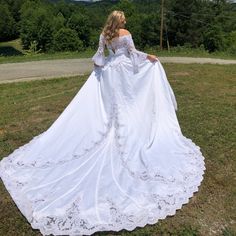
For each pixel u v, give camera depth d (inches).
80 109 234.5
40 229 169.5
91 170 205.6
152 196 188.1
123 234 167.0
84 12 2716.5
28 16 2405.3
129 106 227.8
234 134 278.1
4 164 224.7
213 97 386.6
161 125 239.6
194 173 212.4
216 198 196.2
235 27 2329.0
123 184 195.0
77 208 178.7
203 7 2150.6
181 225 174.4
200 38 2148.1
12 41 2876.5
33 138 267.0
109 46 229.0
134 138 222.4
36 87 508.4
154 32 2149.4
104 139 223.0
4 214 183.5
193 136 271.6
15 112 346.0
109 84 227.1
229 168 228.1
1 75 646.5
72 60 840.9
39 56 950.4
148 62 235.1
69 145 224.8
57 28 2283.5
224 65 653.3
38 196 189.3
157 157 216.4
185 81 462.3
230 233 170.4
